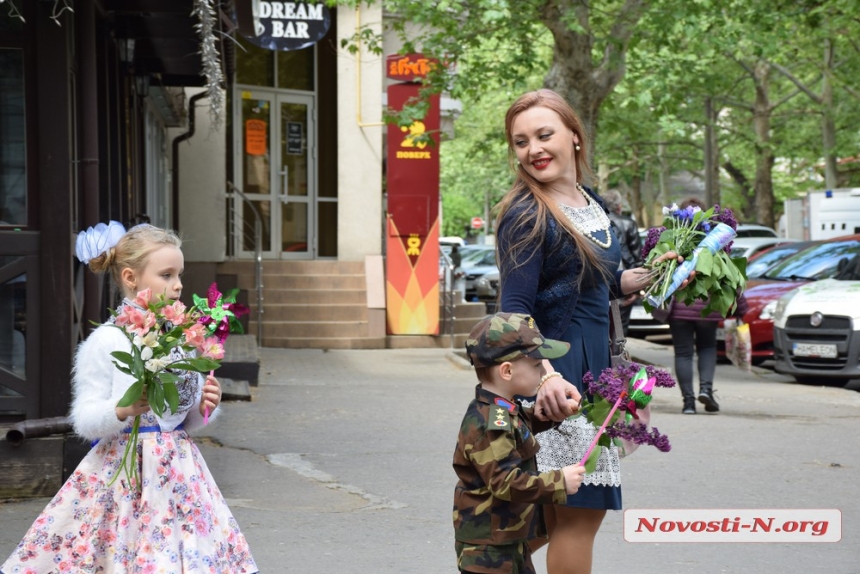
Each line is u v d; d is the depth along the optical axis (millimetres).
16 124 7703
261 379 14086
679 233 4570
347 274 19969
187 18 11023
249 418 10906
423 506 7355
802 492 7758
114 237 4285
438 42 16656
